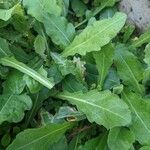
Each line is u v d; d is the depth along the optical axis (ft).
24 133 0.80
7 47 0.94
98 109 0.87
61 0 1.05
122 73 0.96
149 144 0.86
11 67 0.93
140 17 1.08
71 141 0.91
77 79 0.95
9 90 0.90
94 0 1.13
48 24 0.98
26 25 0.99
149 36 1.02
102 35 0.93
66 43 0.99
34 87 0.88
